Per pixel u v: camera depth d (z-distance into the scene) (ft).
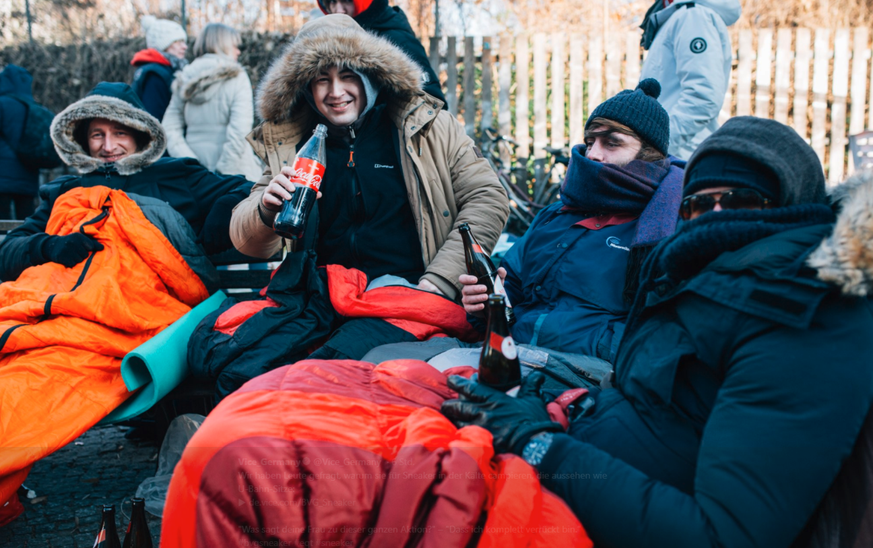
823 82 24.06
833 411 3.77
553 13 29.66
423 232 8.76
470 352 6.55
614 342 6.56
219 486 4.34
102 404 7.82
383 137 8.99
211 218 9.87
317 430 4.64
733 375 4.11
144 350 7.80
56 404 7.59
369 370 5.90
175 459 8.29
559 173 25.00
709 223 4.55
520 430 4.54
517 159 25.53
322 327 8.04
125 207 9.30
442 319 7.89
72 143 10.11
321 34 8.40
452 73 25.76
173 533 4.47
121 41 28.91
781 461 3.75
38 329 8.00
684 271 4.72
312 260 8.26
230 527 4.31
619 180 7.11
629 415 4.81
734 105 24.41
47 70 28.71
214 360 7.69
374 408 5.11
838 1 27.76
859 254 3.78
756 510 3.73
